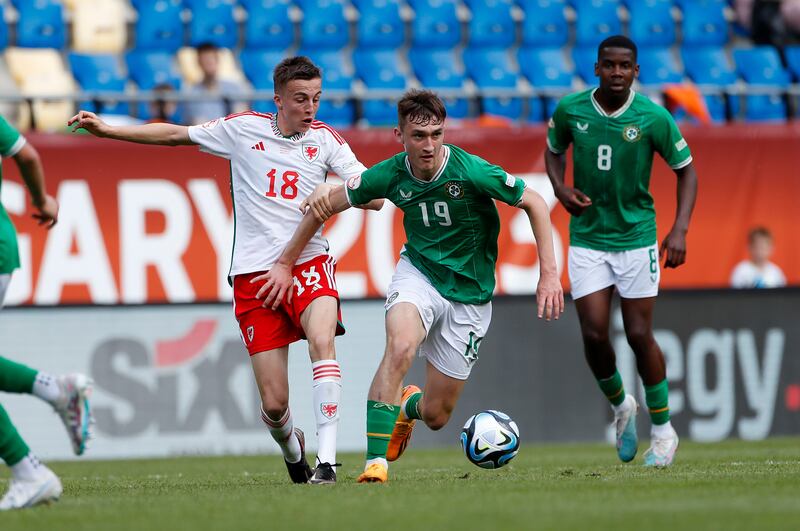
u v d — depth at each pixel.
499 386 41.34
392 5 58.81
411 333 22.11
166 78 54.19
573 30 60.25
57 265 41.72
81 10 57.41
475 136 43.50
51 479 17.81
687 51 58.66
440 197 22.12
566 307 42.03
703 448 36.31
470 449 23.95
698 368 42.25
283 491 20.28
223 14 58.09
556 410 41.59
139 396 40.22
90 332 40.34
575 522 14.96
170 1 57.91
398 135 22.11
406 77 56.84
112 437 40.03
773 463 27.17
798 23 60.28
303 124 22.95
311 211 22.09
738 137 45.19
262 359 22.88
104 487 23.56
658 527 14.44
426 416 24.19
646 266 26.31
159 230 42.25
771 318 42.72
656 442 26.53
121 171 42.19
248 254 23.09
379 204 22.89
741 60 58.06
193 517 16.25
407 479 23.31
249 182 23.19
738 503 16.95
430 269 22.84
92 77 54.06
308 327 22.53
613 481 21.47
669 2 60.59
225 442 40.41
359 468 30.50
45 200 19.05
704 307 42.38
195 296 42.25
